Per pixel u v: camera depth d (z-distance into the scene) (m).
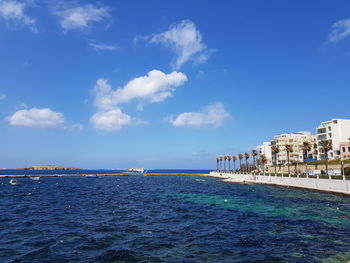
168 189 81.25
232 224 29.30
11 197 57.44
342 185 57.31
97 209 40.56
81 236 24.33
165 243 22.06
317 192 62.81
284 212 36.50
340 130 123.12
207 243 22.02
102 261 17.81
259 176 109.69
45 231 26.16
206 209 40.12
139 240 23.03
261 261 17.64
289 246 21.02
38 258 18.47
